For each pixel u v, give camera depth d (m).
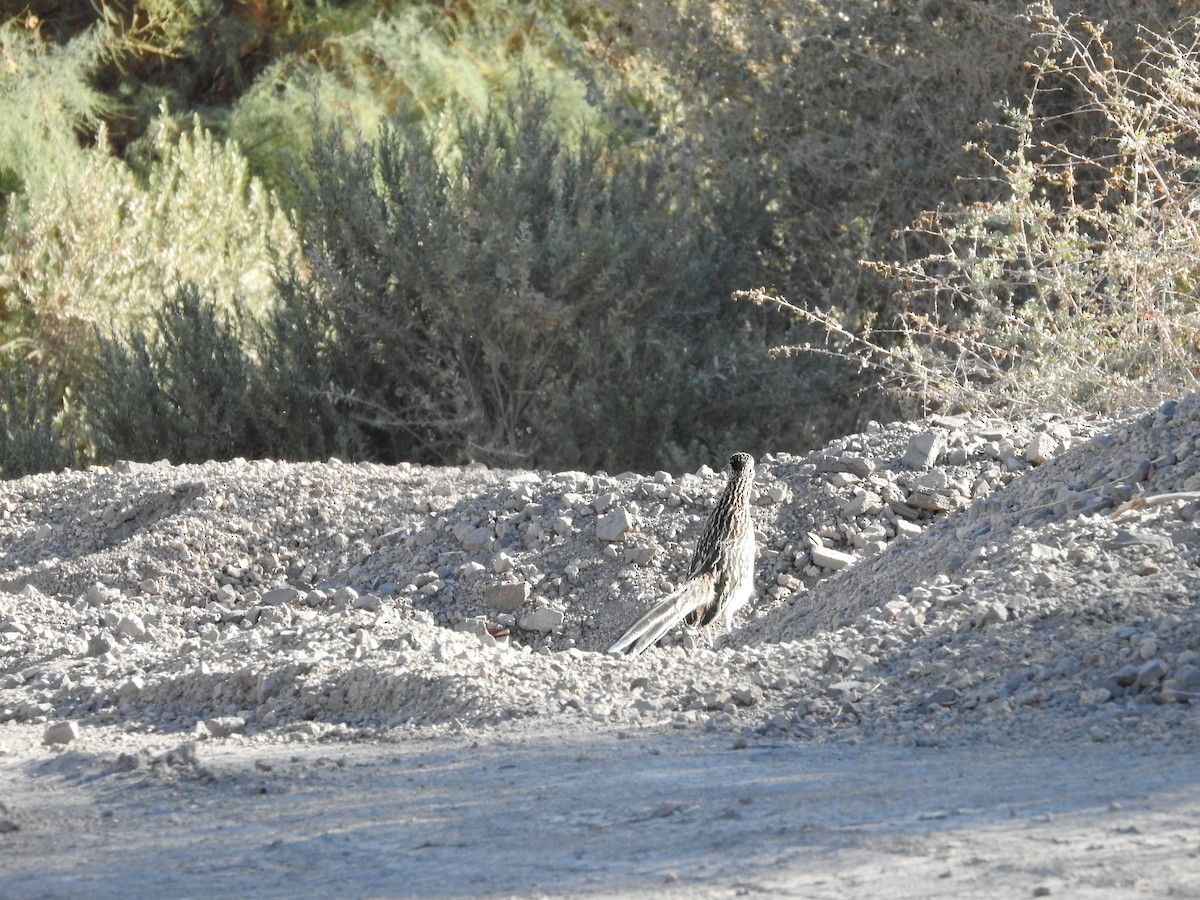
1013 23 42.78
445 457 44.78
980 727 12.81
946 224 45.16
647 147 51.53
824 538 25.39
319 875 9.69
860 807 10.20
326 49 73.25
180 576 27.36
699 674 15.79
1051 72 43.84
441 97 69.94
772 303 47.28
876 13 46.59
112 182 57.28
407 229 42.84
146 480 30.98
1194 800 9.66
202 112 70.88
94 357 49.56
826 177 47.03
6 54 63.25
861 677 14.85
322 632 19.14
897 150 46.62
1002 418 30.95
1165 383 31.03
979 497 24.55
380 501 29.06
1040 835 9.08
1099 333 32.59
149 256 56.28
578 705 14.98
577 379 43.47
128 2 70.88
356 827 10.96
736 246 47.88
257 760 13.87
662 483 27.94
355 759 13.68
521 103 47.22
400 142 46.31
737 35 49.62
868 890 8.23
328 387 43.72
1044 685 13.62
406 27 71.75
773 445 44.25
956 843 9.04
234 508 29.22
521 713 14.89
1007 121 44.69
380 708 16.08
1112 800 9.80
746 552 19.47
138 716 17.08
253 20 73.25
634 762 12.45
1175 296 32.94
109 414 44.25
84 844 11.25
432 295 42.22
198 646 19.73
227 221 59.41
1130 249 32.12
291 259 46.25
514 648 20.39
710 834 9.77
